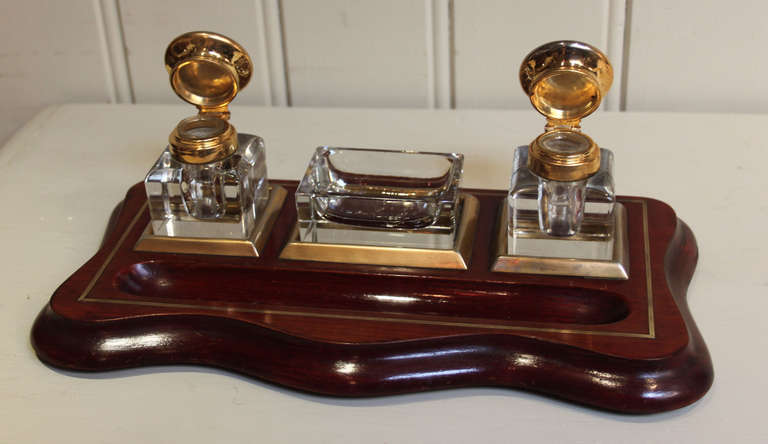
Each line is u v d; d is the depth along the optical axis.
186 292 0.52
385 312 0.49
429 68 0.78
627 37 0.74
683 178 0.64
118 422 0.45
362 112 0.77
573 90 0.50
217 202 0.53
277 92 0.81
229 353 0.48
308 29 0.77
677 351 0.45
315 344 0.47
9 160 0.71
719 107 0.76
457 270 0.51
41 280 0.55
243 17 0.77
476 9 0.75
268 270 0.52
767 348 0.48
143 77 0.82
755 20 0.72
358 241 0.53
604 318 0.50
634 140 0.69
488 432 0.44
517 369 0.46
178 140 0.50
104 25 0.80
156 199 0.54
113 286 0.51
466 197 0.57
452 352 0.47
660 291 0.49
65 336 0.49
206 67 0.52
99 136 0.75
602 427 0.44
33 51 0.82
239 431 0.45
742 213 0.60
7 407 0.46
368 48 0.78
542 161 0.48
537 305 0.50
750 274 0.54
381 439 0.44
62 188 0.66
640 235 0.54
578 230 0.51
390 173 0.54
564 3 0.73
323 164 0.55
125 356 0.48
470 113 0.75
